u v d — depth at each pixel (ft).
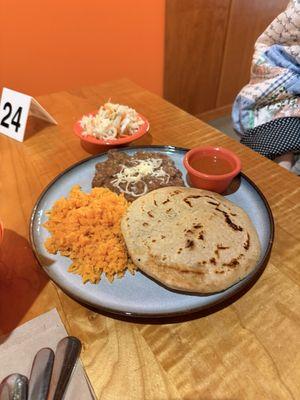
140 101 4.54
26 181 3.11
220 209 2.45
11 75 6.89
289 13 4.09
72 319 2.03
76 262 2.23
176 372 1.78
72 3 6.67
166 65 8.71
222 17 8.73
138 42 7.93
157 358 1.84
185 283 2.02
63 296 2.15
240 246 2.20
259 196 2.74
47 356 1.78
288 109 4.18
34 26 6.55
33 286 2.20
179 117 4.13
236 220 2.39
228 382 1.73
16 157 3.43
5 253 2.40
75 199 2.58
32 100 3.67
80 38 7.16
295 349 1.87
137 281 2.16
